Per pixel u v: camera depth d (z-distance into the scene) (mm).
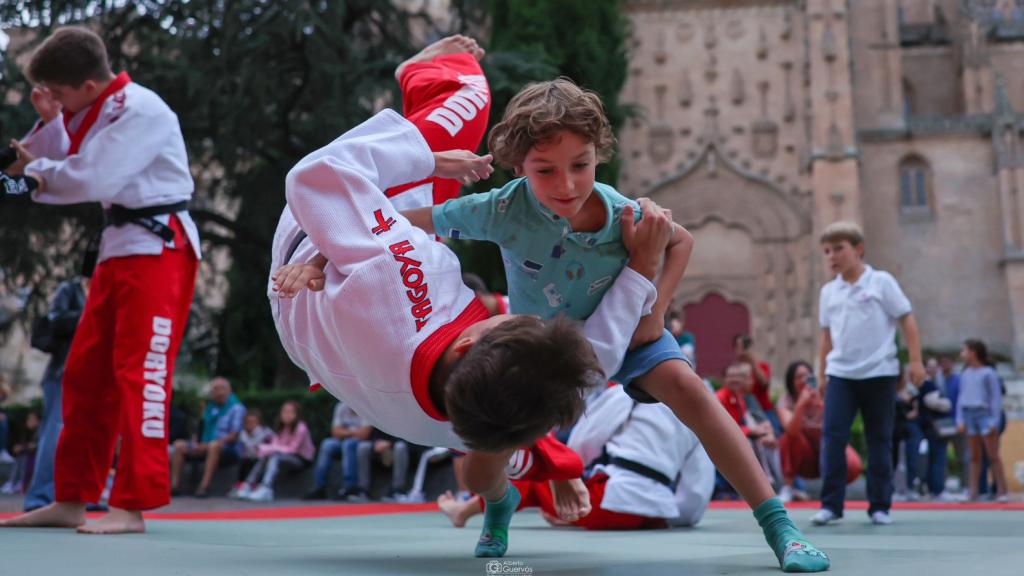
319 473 12172
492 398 1974
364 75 17797
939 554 3064
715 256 34438
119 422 4523
